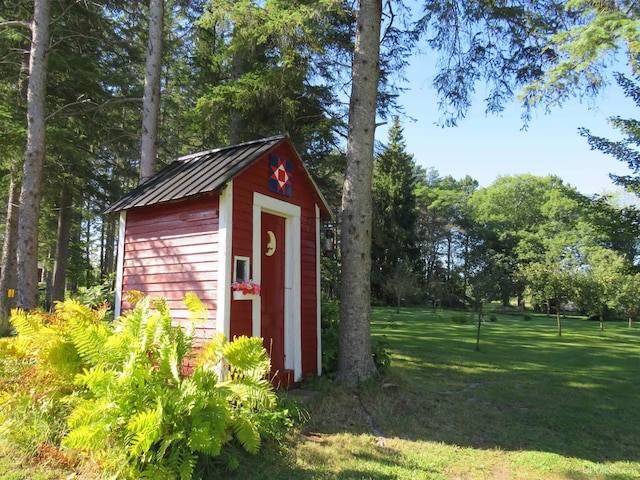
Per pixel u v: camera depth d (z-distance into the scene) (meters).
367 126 6.55
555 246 39.25
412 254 36.81
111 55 13.92
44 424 3.75
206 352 3.77
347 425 4.78
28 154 9.66
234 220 5.33
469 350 11.42
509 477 3.71
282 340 6.33
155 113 9.26
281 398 5.10
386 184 35.75
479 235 46.38
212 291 5.14
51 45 10.54
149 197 5.74
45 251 21.67
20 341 4.18
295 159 6.66
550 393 6.82
